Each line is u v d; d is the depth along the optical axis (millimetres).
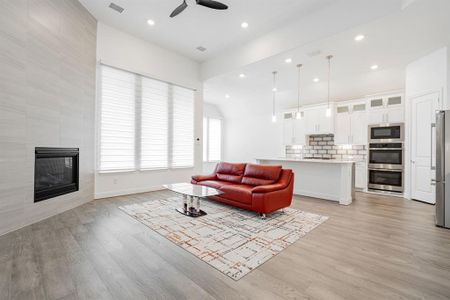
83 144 3873
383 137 5402
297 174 5113
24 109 2754
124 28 4402
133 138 4762
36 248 2191
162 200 4211
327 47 3930
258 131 8539
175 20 4051
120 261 1968
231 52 5191
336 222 3098
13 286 1593
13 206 2625
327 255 2119
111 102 4430
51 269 1821
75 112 3658
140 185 4898
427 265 1940
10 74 2578
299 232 2691
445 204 2896
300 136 7082
